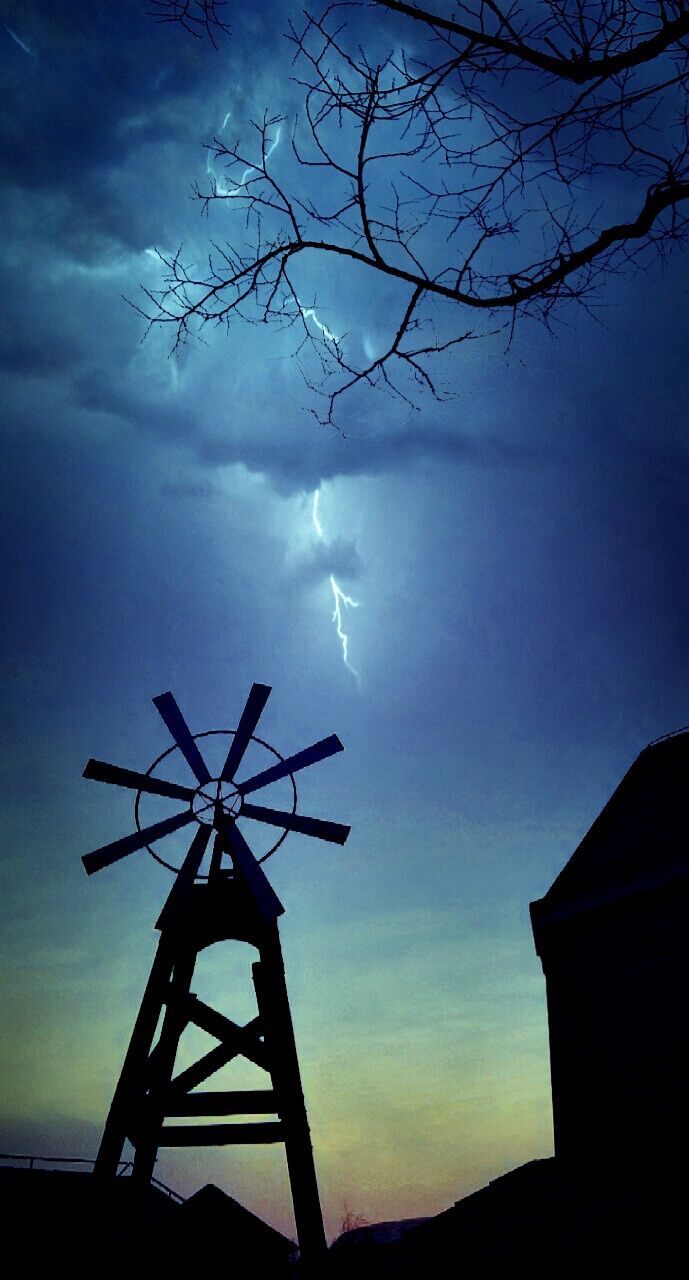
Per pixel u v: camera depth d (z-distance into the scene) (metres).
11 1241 13.68
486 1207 13.98
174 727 11.91
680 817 15.66
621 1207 11.65
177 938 10.89
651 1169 12.54
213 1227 13.59
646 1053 13.96
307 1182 9.94
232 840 11.35
